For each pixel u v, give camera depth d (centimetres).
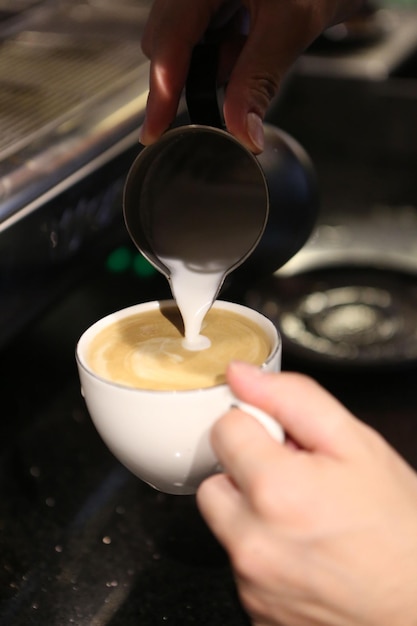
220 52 53
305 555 39
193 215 52
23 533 56
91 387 44
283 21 51
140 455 44
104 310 80
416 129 114
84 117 67
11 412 68
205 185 53
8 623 49
